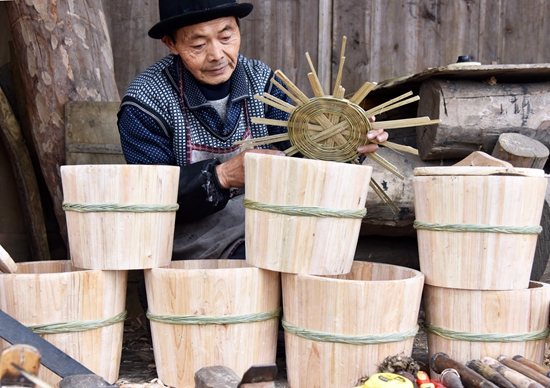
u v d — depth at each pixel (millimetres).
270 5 4133
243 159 2357
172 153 2631
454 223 2004
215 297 2039
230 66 2553
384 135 2137
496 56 4168
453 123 2699
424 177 2070
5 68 3627
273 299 2174
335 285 1928
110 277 2129
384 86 2959
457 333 2053
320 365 1988
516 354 2029
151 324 2174
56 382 1998
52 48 3244
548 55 4168
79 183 2084
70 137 3213
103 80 3461
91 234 2090
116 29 4125
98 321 2086
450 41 4156
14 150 3480
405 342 1999
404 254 3248
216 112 2633
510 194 1944
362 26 4141
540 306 2039
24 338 1797
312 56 4160
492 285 1992
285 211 1995
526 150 2594
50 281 1990
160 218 2150
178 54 2564
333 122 2160
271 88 2799
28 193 3498
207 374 1662
